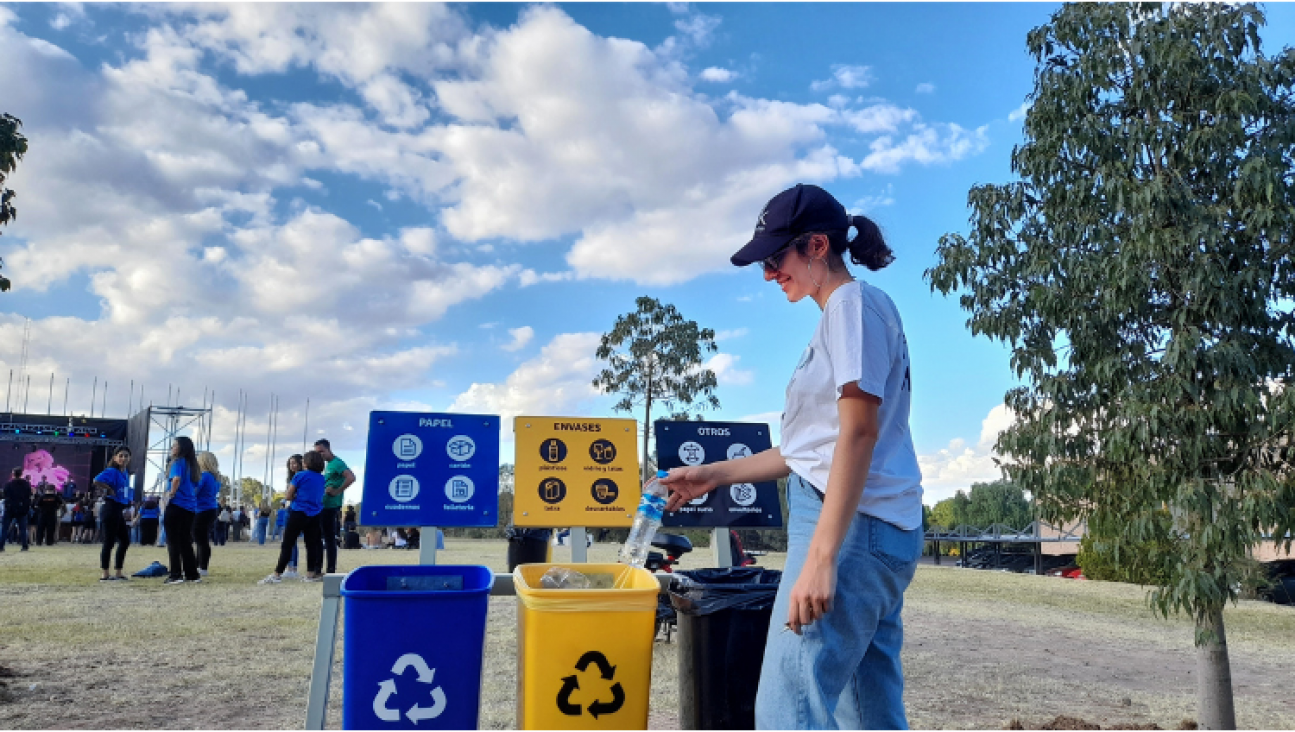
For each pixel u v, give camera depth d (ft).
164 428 108.06
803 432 6.98
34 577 33.94
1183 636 27.27
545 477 13.08
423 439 12.35
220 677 15.97
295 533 32.99
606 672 7.77
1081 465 14.11
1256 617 34.63
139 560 45.55
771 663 6.58
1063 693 16.99
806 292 7.22
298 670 16.72
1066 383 14.03
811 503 6.83
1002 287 14.99
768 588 8.89
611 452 13.56
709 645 8.73
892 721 7.22
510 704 14.61
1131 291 13.24
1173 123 13.51
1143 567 14.16
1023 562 97.66
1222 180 13.41
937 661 20.26
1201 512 12.37
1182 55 13.07
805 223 7.12
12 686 14.70
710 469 9.01
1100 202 14.07
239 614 23.75
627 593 7.85
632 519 13.12
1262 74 13.16
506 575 9.64
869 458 6.10
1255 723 15.25
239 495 132.05
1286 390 12.16
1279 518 11.93
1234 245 13.05
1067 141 14.37
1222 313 12.62
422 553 11.81
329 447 34.96
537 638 7.72
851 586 6.32
